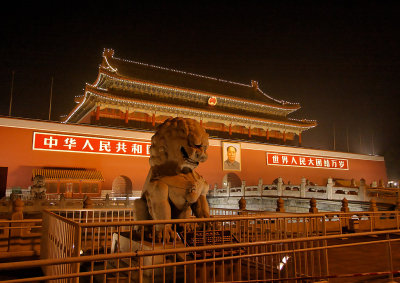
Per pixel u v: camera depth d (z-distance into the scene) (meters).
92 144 36.88
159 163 8.74
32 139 34.09
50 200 25.23
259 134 57.50
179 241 7.92
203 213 8.73
